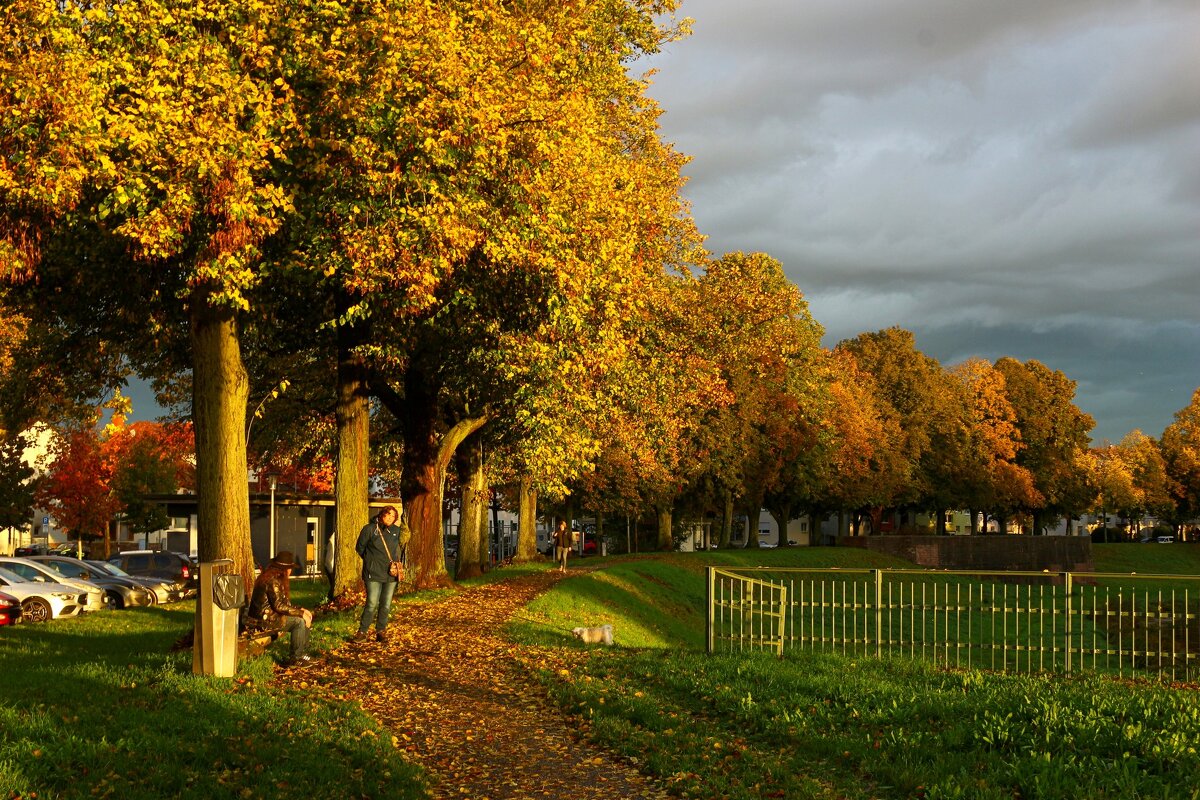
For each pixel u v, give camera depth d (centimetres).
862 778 916
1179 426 11606
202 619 1346
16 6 1548
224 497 1703
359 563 2575
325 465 4072
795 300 4091
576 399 2720
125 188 1561
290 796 863
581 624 2569
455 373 2678
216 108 1600
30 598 3028
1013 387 9938
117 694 1230
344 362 2533
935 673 1421
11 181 1500
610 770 991
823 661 1516
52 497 6431
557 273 2067
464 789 935
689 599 4428
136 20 1612
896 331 9119
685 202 3288
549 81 2223
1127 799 781
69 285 2006
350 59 1689
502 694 1361
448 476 4516
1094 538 13575
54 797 812
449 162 1744
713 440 6088
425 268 1780
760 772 938
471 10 1931
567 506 6662
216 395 1712
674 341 3419
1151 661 1895
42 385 2425
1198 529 12925
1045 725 966
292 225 1783
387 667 1522
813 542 9225
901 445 8450
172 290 1900
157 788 861
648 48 3172
